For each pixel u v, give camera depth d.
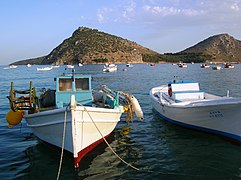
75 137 8.85
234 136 11.02
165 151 10.66
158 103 15.04
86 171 8.84
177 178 8.39
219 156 9.99
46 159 9.82
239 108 10.31
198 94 14.37
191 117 12.26
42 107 11.79
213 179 8.31
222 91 29.34
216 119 11.33
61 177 8.48
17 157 10.12
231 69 88.62
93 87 35.88
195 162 9.55
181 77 53.59
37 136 11.37
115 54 192.50
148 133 13.16
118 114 11.55
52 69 110.38
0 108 21.31
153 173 8.73
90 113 9.43
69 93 11.55
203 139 11.88
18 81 53.50
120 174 8.66
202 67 104.00
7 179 8.39
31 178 8.45
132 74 68.69
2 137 12.87
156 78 53.47
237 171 8.81
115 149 10.88
